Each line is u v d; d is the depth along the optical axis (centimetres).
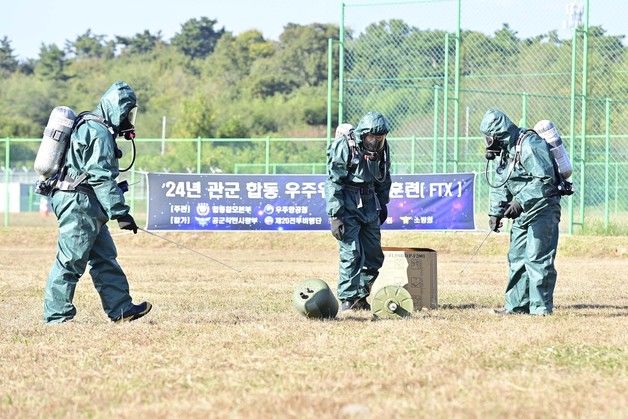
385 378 1196
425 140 4578
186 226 3681
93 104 14312
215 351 1415
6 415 1048
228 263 3325
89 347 1465
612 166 4544
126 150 7169
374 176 1978
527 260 1867
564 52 4453
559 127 4562
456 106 3825
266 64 14612
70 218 1717
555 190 1856
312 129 12744
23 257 3581
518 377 1190
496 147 1880
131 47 16600
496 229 1914
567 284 2617
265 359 1345
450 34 4119
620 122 4538
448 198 3512
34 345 1488
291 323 1705
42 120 14112
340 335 1544
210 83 14362
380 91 4288
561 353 1366
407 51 4047
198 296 2295
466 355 1350
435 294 2030
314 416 1005
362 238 2009
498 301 2191
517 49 4362
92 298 2261
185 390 1157
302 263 3344
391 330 1591
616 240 3753
